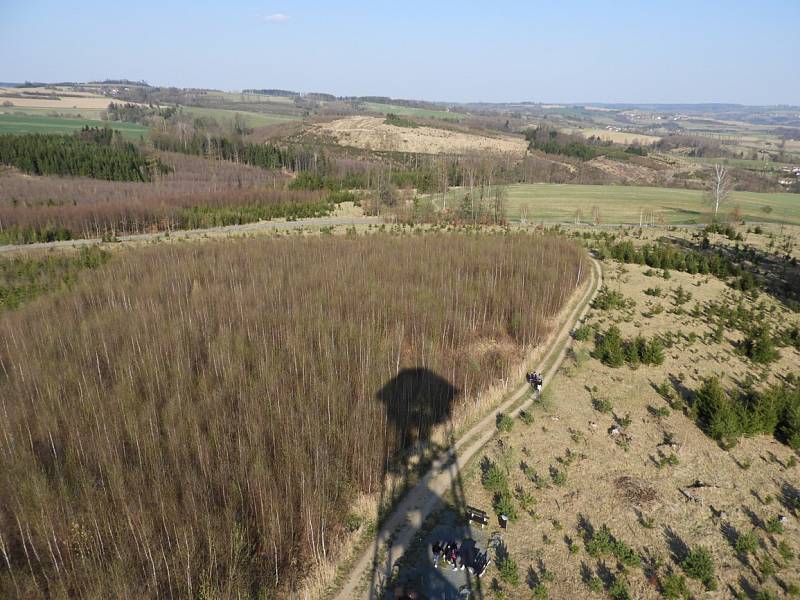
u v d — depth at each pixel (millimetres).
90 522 18438
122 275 45312
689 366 31859
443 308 37500
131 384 26844
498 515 19906
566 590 16891
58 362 29797
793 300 43812
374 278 42750
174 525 18391
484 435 25047
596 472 22500
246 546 18031
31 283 47000
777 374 31625
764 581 17422
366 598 16484
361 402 25453
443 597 16453
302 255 50031
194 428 23391
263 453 21891
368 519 19703
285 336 32469
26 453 21578
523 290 40281
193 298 38250
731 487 21844
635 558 17828
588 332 35156
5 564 17250
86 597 15891
